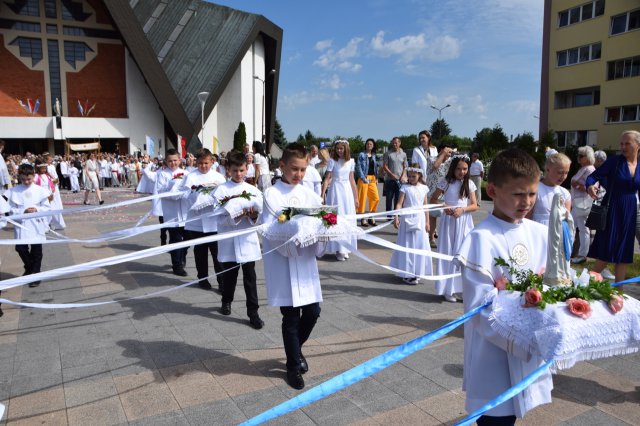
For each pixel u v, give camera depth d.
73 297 6.00
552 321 1.89
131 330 4.88
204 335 4.75
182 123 39.16
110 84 41.75
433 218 7.68
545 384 2.18
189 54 42.16
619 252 5.57
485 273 2.17
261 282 6.79
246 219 5.04
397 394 3.58
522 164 2.16
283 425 3.16
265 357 4.23
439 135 50.59
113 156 34.00
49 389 3.66
